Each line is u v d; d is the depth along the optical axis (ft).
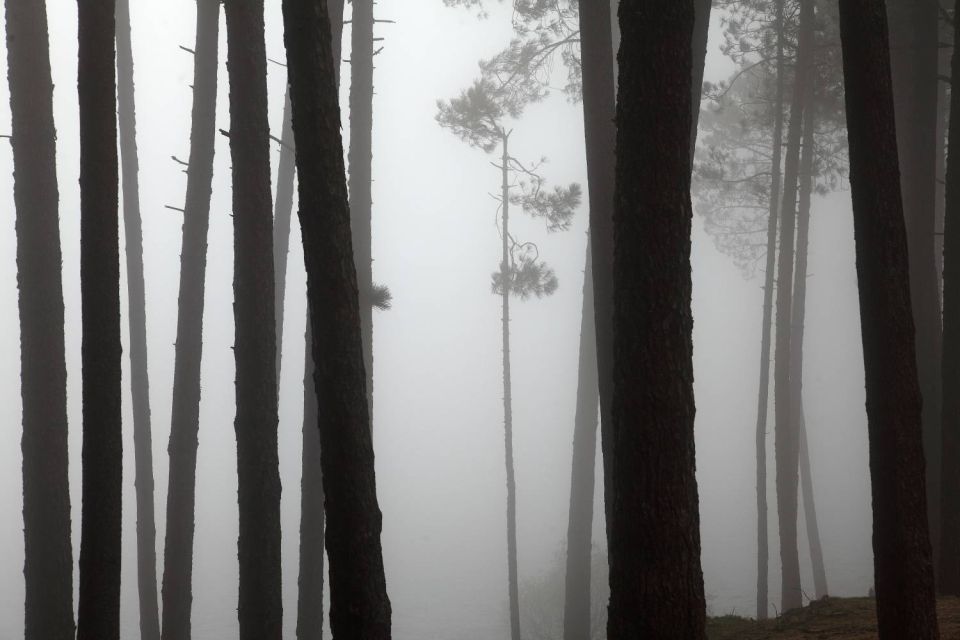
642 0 23.67
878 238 26.66
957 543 45.16
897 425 26.32
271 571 36.63
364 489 23.71
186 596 51.34
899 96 66.85
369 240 56.80
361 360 24.07
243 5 37.14
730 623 41.75
